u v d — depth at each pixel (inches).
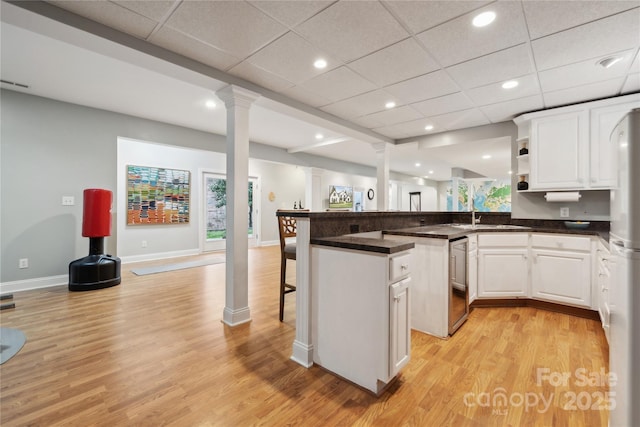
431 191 505.0
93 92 135.1
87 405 59.1
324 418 56.6
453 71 97.0
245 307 104.3
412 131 171.9
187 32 76.2
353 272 68.2
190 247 255.4
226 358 78.8
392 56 88.0
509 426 54.6
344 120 150.0
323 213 81.0
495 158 216.1
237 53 86.6
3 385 65.4
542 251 119.7
